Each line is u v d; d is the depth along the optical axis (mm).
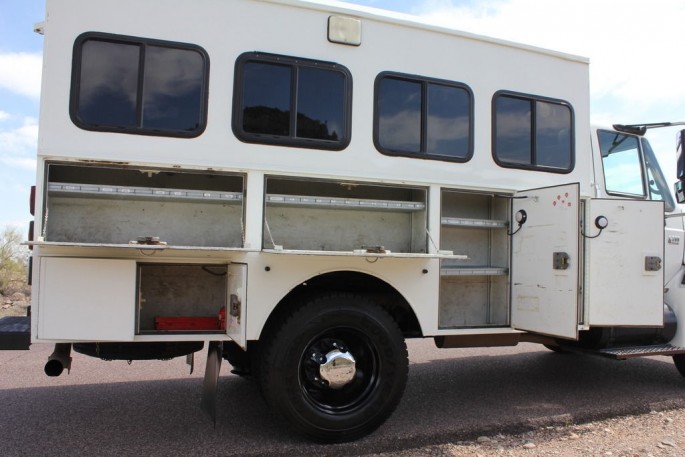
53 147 3186
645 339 4918
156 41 3387
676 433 3865
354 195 4145
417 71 4016
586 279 4320
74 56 3256
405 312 4094
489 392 4859
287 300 3695
